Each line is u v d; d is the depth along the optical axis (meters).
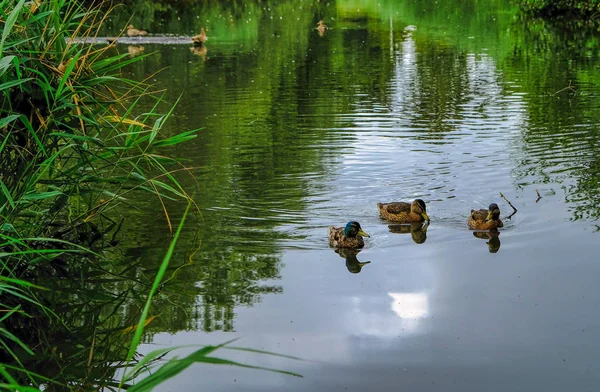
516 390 6.01
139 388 4.25
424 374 6.30
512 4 47.31
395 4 51.34
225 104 18.91
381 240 9.70
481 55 26.91
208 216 10.58
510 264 8.70
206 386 6.22
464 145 14.23
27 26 8.05
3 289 6.84
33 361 6.82
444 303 7.70
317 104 18.77
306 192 11.61
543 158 13.16
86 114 8.65
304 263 8.93
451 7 47.59
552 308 7.48
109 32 35.00
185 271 8.72
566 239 9.39
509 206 10.80
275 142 14.80
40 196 7.69
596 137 14.53
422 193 11.50
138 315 7.64
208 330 7.23
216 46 31.05
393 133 15.39
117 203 11.13
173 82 22.42
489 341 6.85
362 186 11.88
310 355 6.70
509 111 17.27
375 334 7.05
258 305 7.75
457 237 9.71
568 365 6.39
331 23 40.31
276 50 29.62
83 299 8.05
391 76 22.95
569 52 26.95
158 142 8.73
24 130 8.28
